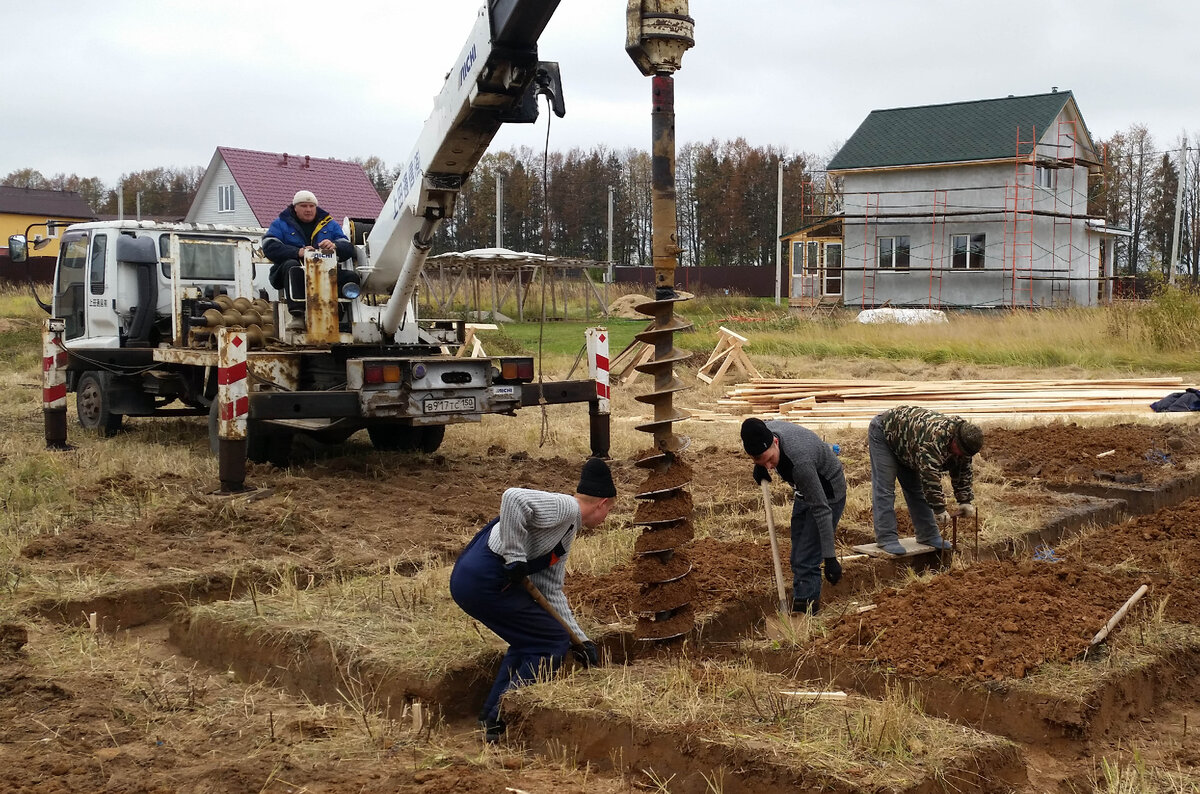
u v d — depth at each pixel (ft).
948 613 19.10
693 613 19.93
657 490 18.08
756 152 241.35
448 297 131.34
